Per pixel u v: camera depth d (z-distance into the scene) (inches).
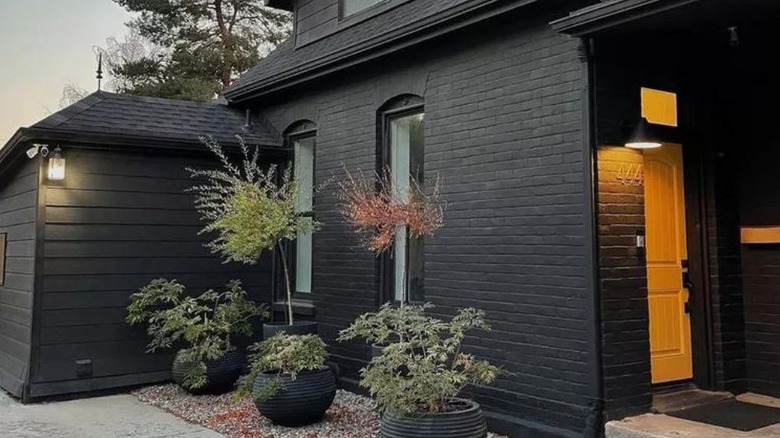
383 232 221.9
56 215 246.7
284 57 320.8
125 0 721.0
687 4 140.5
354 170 259.3
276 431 195.0
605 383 164.2
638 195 175.2
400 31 222.1
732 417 168.4
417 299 232.5
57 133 241.1
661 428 157.1
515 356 188.2
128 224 262.8
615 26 155.6
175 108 301.7
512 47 194.5
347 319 257.9
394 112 245.9
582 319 169.3
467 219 206.7
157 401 239.3
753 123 200.7
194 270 278.1
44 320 242.1
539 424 179.0
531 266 184.5
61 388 243.0
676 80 190.7
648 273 190.9
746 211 201.9
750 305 200.5
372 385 158.1
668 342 193.6
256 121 318.3
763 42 196.1
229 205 245.4
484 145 202.1
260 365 205.5
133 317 253.4
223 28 745.0
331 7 297.3
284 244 297.9
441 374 156.5
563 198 176.1
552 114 180.7
